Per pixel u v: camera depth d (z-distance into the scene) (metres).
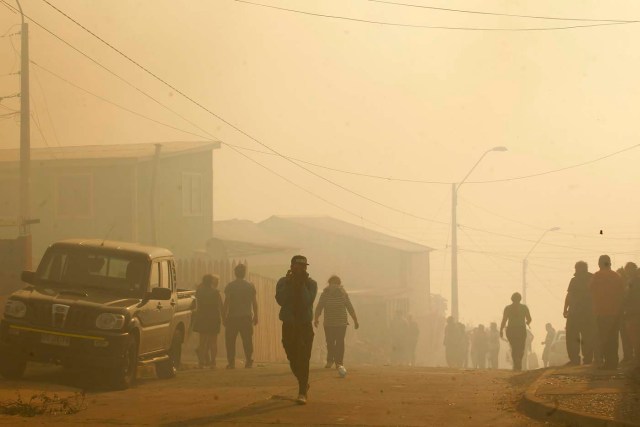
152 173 45.84
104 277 19.66
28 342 17.91
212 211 54.25
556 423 13.42
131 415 14.01
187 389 18.64
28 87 34.69
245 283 26.23
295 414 14.03
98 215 46.03
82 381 19.19
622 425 12.23
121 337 17.92
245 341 26.20
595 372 19.89
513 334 30.23
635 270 21.61
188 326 22.81
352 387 19.19
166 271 21.02
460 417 14.09
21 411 14.07
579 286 23.84
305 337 15.36
